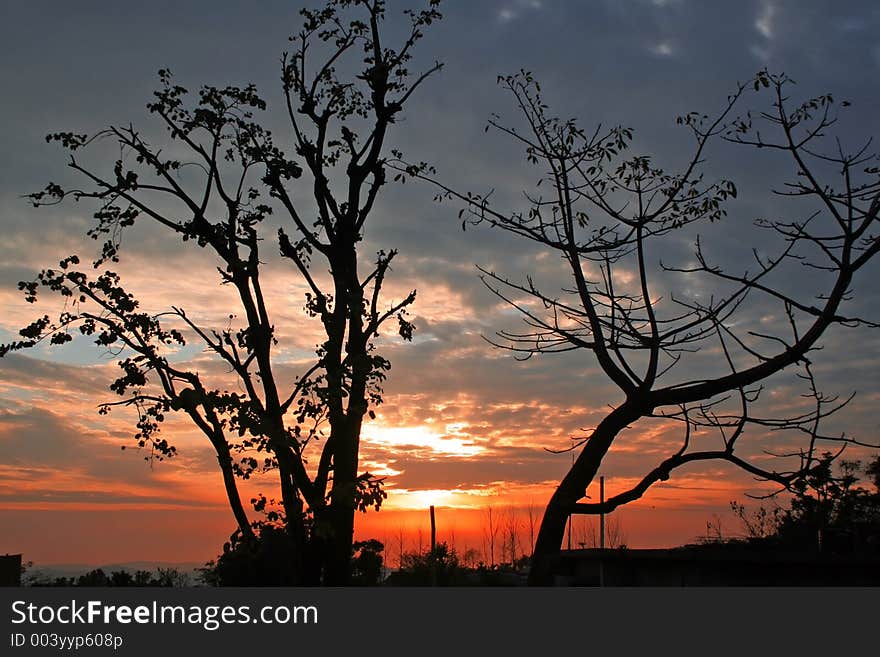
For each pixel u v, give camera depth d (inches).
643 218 404.8
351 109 786.8
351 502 636.7
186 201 734.5
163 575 1122.0
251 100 759.1
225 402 644.7
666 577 863.7
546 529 397.7
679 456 384.2
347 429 697.6
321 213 757.9
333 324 711.1
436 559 1526.8
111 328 699.4
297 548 676.7
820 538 806.5
